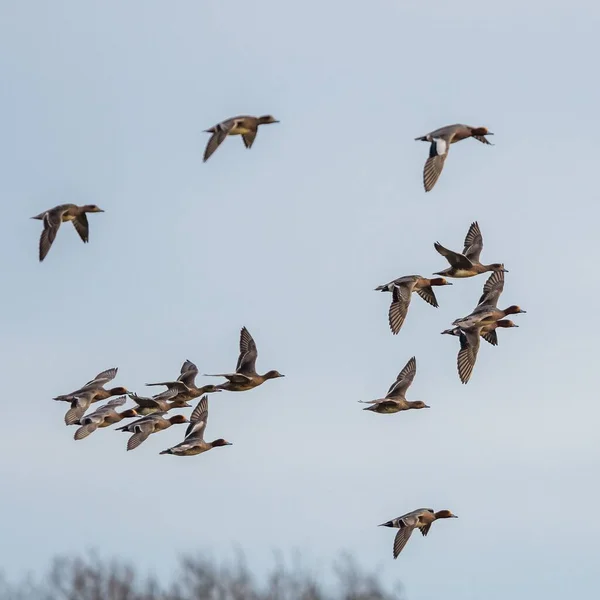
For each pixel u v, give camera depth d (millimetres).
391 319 63406
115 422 65312
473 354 64875
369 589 75938
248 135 61750
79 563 79312
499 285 66562
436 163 60188
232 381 65688
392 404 64812
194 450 65000
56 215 62844
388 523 61500
